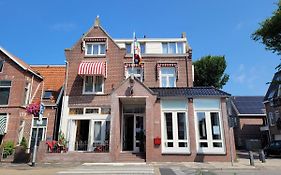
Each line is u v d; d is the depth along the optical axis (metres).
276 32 25.38
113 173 11.68
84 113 22.11
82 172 12.09
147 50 27.50
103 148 19.45
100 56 23.69
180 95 17.89
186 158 16.77
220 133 17.31
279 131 35.69
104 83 22.92
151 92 17.80
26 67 24.36
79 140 21.64
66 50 23.89
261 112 41.84
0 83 23.78
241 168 13.91
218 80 41.84
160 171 12.73
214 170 13.51
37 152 17.16
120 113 19.08
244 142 40.25
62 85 26.42
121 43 28.00
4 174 11.80
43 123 23.50
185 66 24.28
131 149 19.92
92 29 24.42
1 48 24.28
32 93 25.20
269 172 12.86
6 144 20.89
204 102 17.92
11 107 22.81
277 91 36.91
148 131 17.03
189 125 17.39
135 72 24.22
